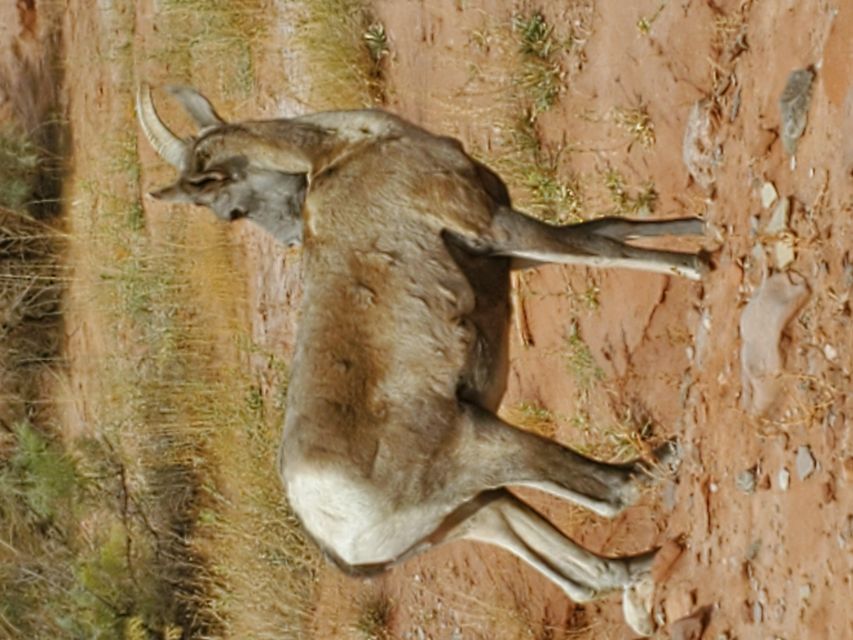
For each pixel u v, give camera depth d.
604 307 17.30
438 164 12.83
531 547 13.98
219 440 26.36
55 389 31.31
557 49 19.03
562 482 13.30
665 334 16.00
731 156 14.32
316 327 12.79
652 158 16.77
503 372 13.44
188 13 28.09
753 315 12.91
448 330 12.68
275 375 25.08
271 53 25.27
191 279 27.42
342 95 23.25
